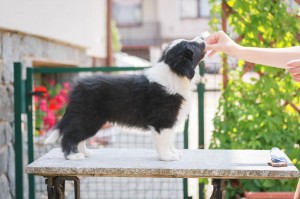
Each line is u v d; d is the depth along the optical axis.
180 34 27.16
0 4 4.47
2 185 4.35
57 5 6.61
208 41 3.35
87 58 9.40
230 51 3.24
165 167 2.84
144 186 5.53
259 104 4.41
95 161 3.03
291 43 4.34
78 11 8.00
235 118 4.39
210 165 2.91
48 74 7.71
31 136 4.37
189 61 3.06
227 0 4.28
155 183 5.77
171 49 3.13
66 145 3.14
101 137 7.07
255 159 3.12
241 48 3.22
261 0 4.25
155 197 5.16
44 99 6.46
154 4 28.11
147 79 3.16
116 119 3.21
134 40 27.98
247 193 3.94
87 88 3.19
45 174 2.87
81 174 2.85
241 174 2.79
